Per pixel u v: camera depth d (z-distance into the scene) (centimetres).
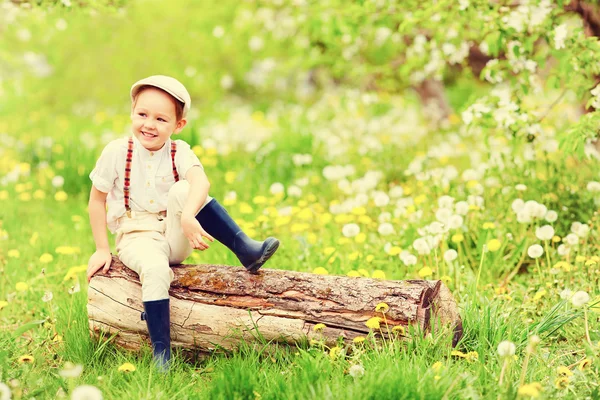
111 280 395
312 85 1839
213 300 387
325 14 754
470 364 355
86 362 389
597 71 554
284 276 389
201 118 1424
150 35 1202
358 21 718
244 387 327
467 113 595
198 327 386
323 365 344
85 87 1533
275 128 1216
